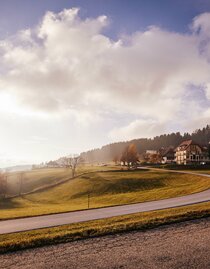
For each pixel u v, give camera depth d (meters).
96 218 23.25
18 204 66.88
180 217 21.19
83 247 14.46
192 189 54.91
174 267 11.80
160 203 33.03
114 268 11.81
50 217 24.72
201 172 89.62
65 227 19.33
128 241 15.43
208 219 20.91
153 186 73.12
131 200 54.91
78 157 107.50
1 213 36.75
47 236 16.27
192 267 11.76
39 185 95.69
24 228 19.81
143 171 96.19
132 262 12.40
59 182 88.06
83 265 12.14
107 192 71.94
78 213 26.89
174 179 78.06
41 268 11.86
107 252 13.68
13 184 98.88
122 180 80.94
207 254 13.23
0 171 92.81
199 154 133.25
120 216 23.33
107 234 16.92
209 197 38.44
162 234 16.81
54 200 70.69
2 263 12.41
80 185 80.25
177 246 14.45
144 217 21.89
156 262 12.37
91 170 109.81
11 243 14.98
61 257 13.08
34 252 13.80
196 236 16.27
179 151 139.38
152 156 147.50
